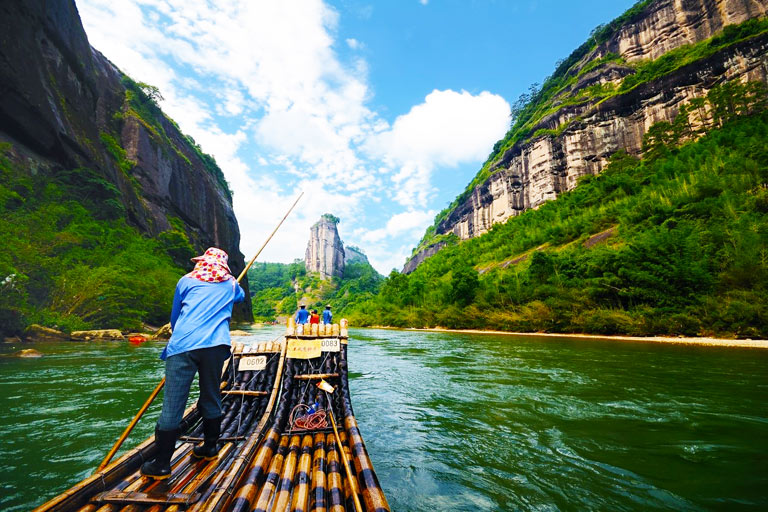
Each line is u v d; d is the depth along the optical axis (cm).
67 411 363
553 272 3189
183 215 5231
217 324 203
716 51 6209
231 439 221
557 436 333
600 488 226
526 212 7762
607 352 1168
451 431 353
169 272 2564
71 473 221
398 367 832
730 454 282
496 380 645
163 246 3897
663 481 235
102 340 1319
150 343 1314
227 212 7150
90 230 2091
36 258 1448
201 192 5875
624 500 210
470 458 281
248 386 296
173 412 177
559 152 7962
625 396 504
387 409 441
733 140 4497
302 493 147
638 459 275
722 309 1744
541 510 200
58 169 2484
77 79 3075
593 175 7231
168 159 4938
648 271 2173
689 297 1944
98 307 1658
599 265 2570
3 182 1745
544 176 7994
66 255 1691
